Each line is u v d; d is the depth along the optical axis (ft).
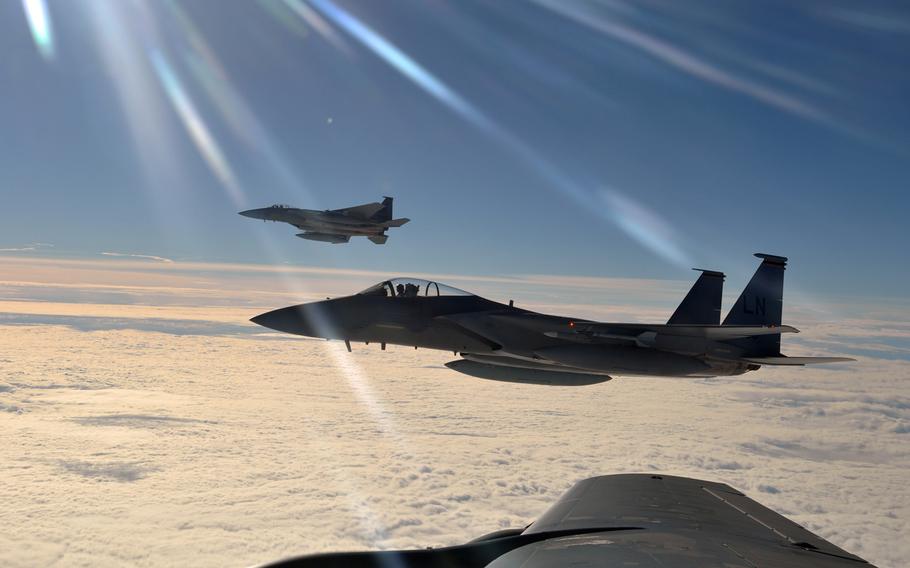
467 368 77.46
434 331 71.72
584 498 15.46
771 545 11.59
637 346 75.31
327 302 72.95
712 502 15.56
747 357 78.89
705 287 86.28
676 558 8.87
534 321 73.31
